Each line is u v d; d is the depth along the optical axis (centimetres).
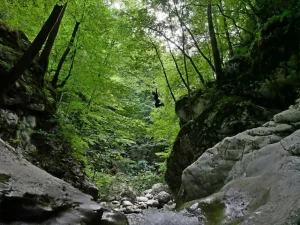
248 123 785
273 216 348
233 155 595
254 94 838
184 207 518
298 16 733
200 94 1007
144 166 1759
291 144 478
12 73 668
